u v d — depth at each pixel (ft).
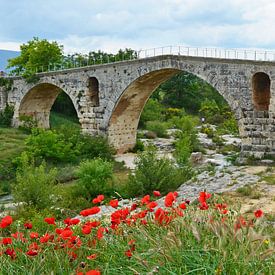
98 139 169.07
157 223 28.73
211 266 21.91
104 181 106.01
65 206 92.84
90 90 180.86
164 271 22.03
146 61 156.87
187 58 145.07
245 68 130.41
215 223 25.09
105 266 24.62
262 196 77.92
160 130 229.04
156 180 102.78
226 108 304.50
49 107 233.55
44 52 230.89
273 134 126.11
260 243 22.57
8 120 224.53
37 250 27.07
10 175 143.23
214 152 177.06
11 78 223.51
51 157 156.66
